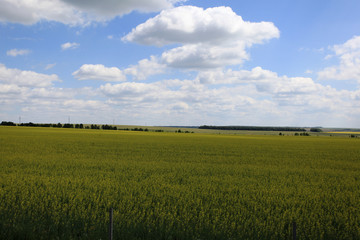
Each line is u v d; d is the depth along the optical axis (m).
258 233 7.36
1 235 6.78
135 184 13.40
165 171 18.25
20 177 14.23
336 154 33.88
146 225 7.71
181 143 46.34
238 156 29.45
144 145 39.69
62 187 12.01
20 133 61.78
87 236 6.86
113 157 25.41
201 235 7.32
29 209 8.82
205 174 17.64
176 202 10.30
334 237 7.56
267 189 13.30
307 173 19.14
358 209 10.23
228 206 9.88
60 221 7.96
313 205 10.57
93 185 12.62
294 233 6.22
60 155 25.72
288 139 76.31
